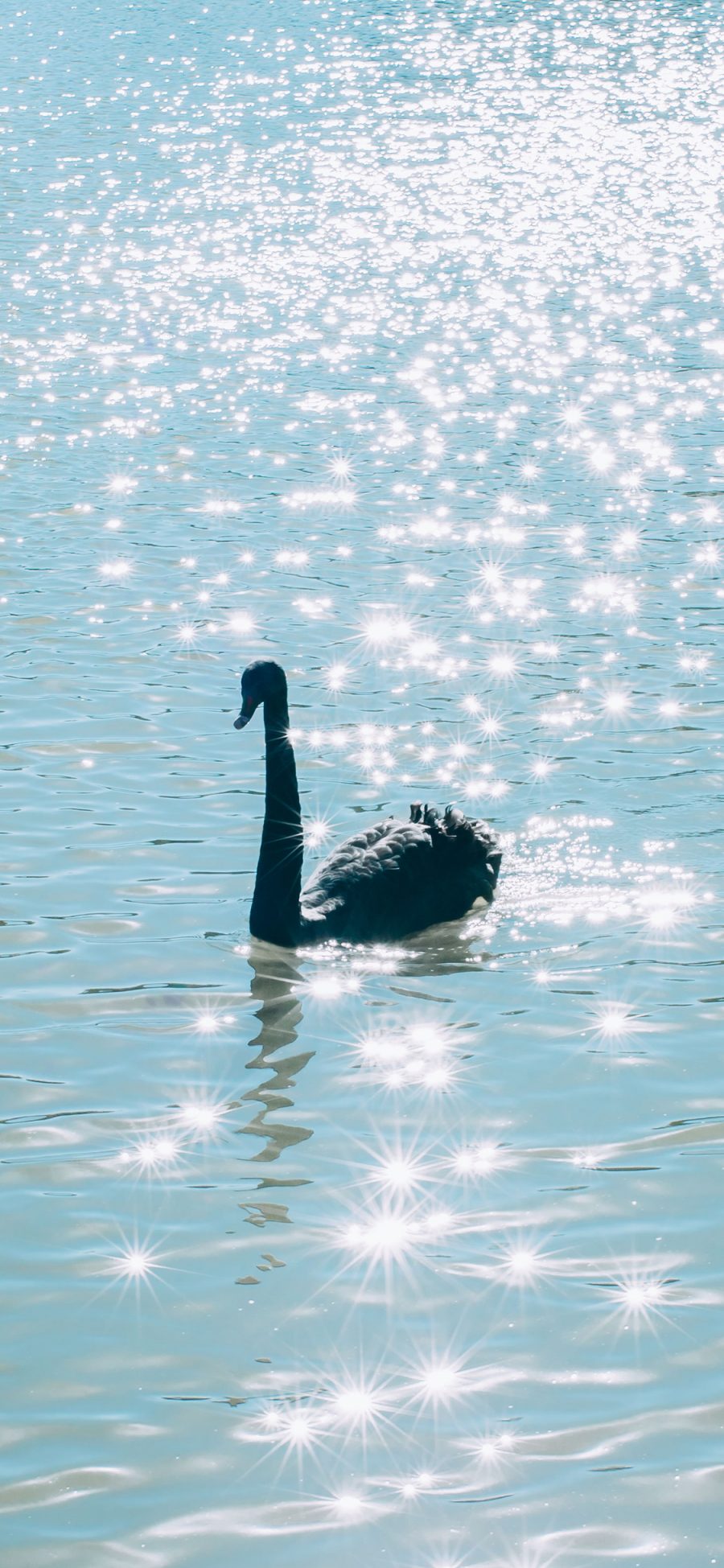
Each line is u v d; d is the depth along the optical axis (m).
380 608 18.95
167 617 18.50
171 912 12.30
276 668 11.78
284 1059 10.38
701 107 57.34
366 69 65.69
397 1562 6.58
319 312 34.22
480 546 21.14
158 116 56.81
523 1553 6.61
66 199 44.66
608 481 23.86
